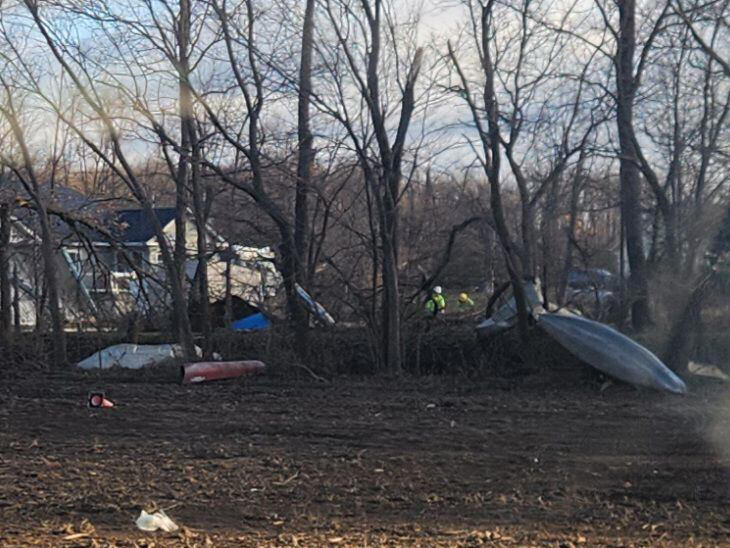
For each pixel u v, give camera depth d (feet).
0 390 46.57
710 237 50.75
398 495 27.58
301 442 34.63
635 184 53.72
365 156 49.37
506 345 51.19
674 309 50.31
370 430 36.42
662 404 41.34
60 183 79.66
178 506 26.55
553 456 31.99
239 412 40.45
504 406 41.22
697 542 23.21
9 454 32.99
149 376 51.16
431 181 55.36
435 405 41.70
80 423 38.34
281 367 51.31
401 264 55.83
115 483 29.01
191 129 52.95
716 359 49.80
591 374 46.62
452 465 30.99
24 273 70.79
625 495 27.50
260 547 22.76
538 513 25.75
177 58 52.39
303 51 50.60
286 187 52.06
